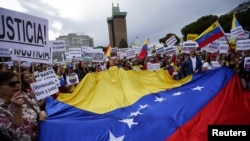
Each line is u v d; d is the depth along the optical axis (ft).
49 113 16.55
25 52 14.53
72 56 42.04
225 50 36.42
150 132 15.24
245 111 18.21
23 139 10.14
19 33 14.17
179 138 14.73
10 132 9.65
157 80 26.25
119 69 25.63
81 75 33.83
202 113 18.04
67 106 18.33
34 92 15.31
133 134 14.87
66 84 29.43
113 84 24.04
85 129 14.39
